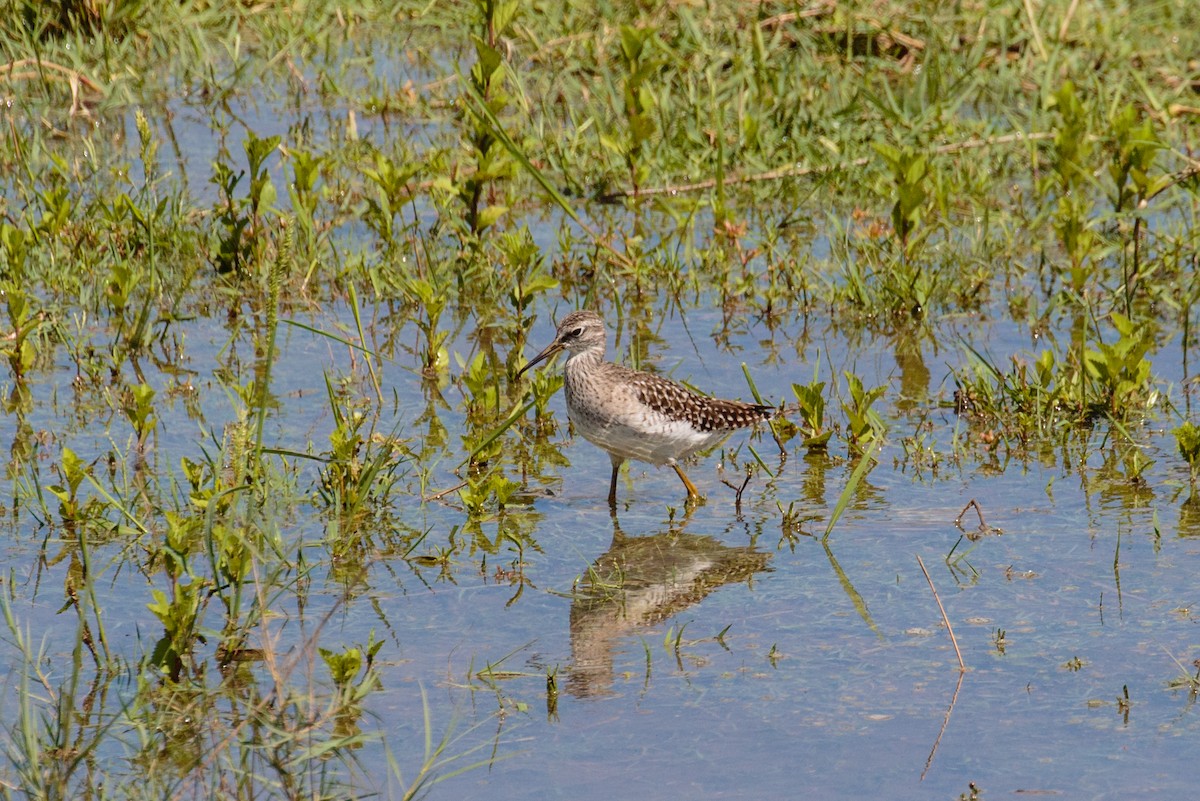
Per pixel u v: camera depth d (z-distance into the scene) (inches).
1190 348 607.8
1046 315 631.2
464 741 336.8
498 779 321.7
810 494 487.5
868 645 383.2
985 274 663.8
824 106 855.1
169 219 695.1
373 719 346.6
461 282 660.7
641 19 958.4
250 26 987.3
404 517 462.6
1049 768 323.9
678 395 486.9
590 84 891.4
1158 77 899.4
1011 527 454.9
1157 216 740.7
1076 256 641.6
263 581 411.2
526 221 749.3
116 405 540.1
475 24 948.0
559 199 622.5
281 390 561.6
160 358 589.3
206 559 423.2
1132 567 423.8
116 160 781.3
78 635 327.9
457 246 692.7
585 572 430.0
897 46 946.1
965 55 916.6
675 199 730.2
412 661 374.3
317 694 357.4
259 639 385.4
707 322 644.1
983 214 727.7
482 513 459.2
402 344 612.1
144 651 372.5
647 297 671.8
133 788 318.3
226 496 442.9
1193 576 417.4
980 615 398.0
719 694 358.6
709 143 822.5
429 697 356.8
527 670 371.2
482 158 649.6
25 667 342.0
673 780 320.8
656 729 342.6
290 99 904.9
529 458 523.8
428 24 1013.8
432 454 510.9
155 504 458.6
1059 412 539.8
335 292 657.0
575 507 480.7
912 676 366.3
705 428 493.7
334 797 315.3
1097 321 627.8
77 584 409.4
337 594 410.9
